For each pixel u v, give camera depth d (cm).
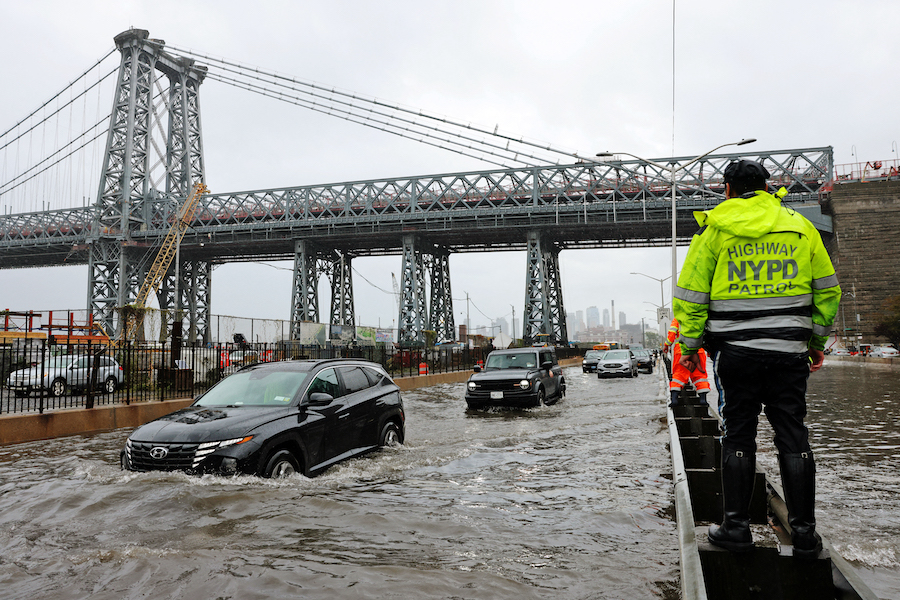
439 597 338
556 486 628
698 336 289
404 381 2411
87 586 359
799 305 271
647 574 372
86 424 1185
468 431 1091
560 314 7488
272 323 2589
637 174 6325
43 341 1138
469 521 494
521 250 8056
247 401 710
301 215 7462
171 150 8319
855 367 3953
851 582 232
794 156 6588
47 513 515
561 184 6806
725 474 284
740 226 274
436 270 8088
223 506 526
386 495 587
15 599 341
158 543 439
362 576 370
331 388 760
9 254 8438
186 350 2091
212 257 8625
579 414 1352
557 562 396
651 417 1259
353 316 8575
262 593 346
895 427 1066
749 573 267
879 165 6694
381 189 7256
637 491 602
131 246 7462
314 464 677
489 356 1677
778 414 275
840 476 669
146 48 7812
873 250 6231
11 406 1385
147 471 615
